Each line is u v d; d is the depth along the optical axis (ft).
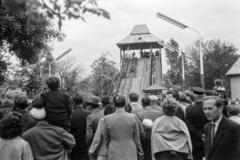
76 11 7.44
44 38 50.90
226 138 13.48
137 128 19.11
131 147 18.35
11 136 14.52
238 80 123.75
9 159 14.26
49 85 17.99
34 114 16.65
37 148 16.21
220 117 14.11
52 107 17.37
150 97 25.81
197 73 118.93
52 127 16.76
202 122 21.20
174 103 19.11
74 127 24.47
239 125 13.47
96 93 33.40
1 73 55.16
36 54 53.26
